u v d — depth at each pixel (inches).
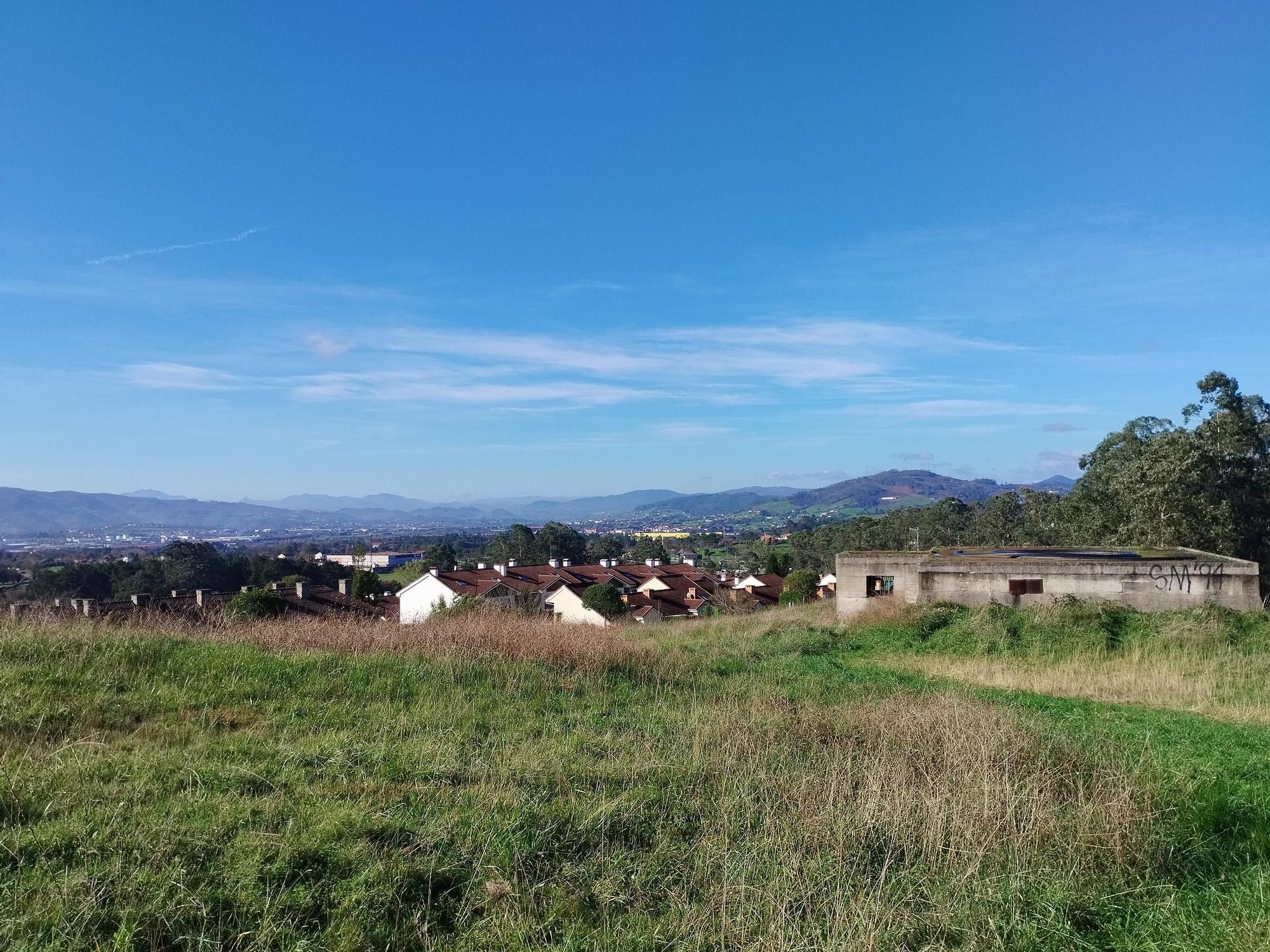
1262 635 633.0
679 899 200.2
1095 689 529.0
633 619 1491.1
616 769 282.0
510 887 192.5
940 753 322.7
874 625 757.9
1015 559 796.0
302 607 1156.5
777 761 309.6
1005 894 213.0
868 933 187.3
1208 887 225.9
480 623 567.2
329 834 203.8
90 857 183.8
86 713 292.7
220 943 159.8
